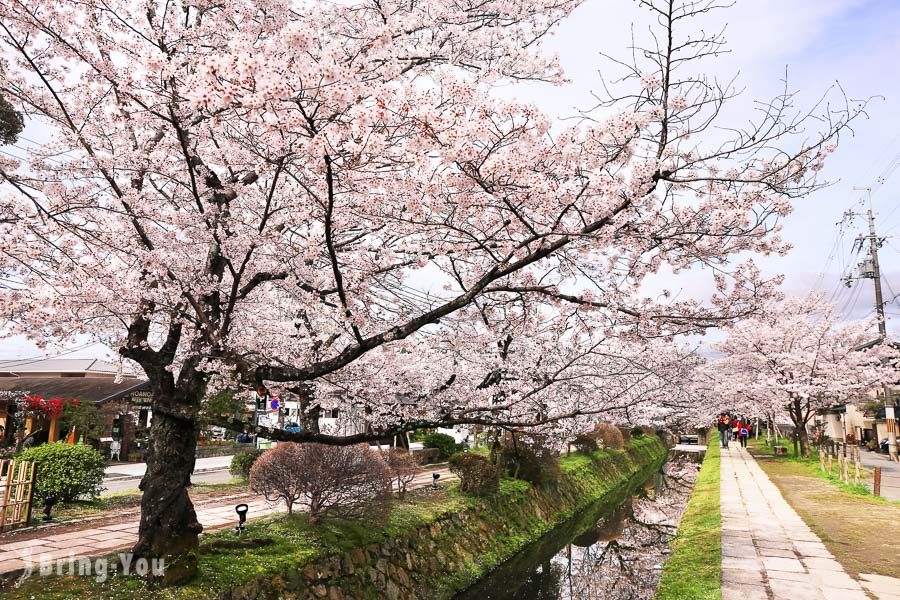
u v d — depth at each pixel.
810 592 6.59
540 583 10.44
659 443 36.03
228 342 5.76
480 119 3.76
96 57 5.10
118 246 5.38
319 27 5.45
